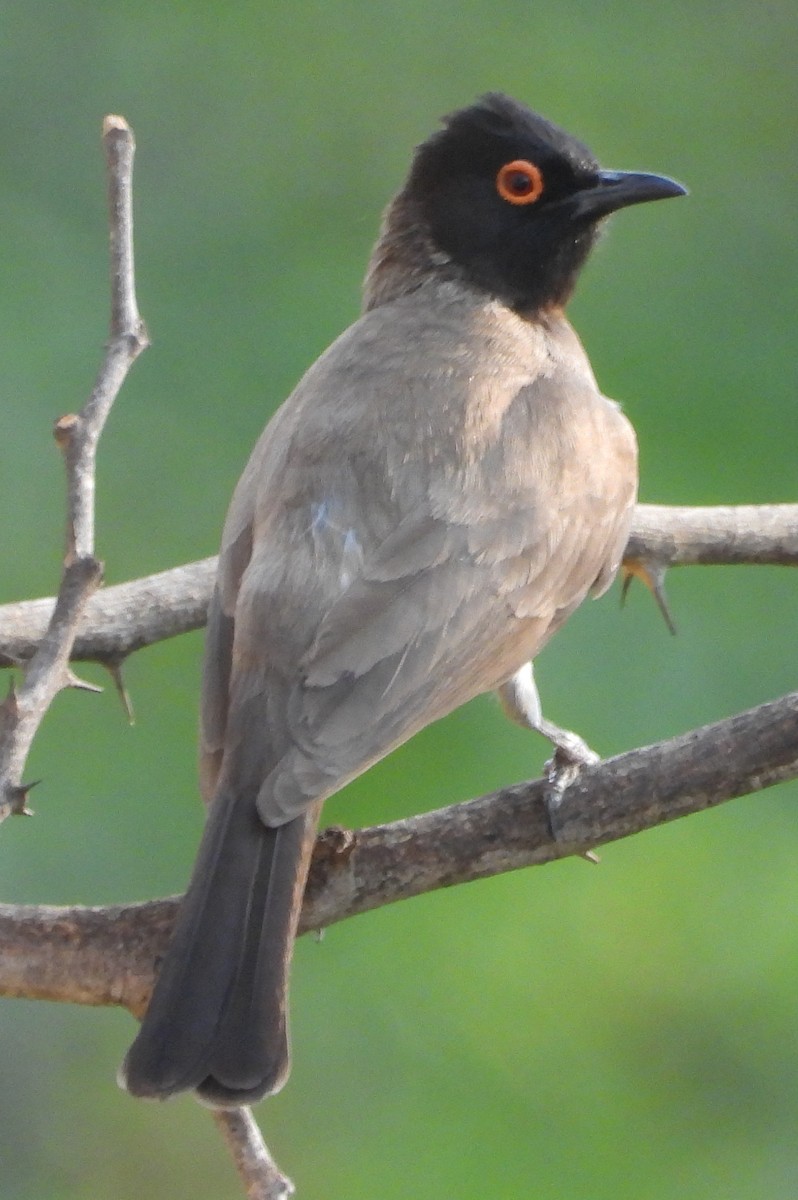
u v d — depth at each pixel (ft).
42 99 48.24
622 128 48.60
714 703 40.24
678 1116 37.19
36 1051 42.80
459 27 49.70
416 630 27.45
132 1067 24.25
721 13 49.73
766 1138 37.14
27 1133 42.39
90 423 25.99
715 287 45.78
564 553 29.76
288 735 26.18
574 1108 37.24
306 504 28.48
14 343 44.65
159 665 41.91
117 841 40.63
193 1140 42.45
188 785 41.14
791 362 44.62
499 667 28.68
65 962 25.48
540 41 49.42
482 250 33.81
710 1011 37.63
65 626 24.89
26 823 40.40
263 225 47.50
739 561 34.81
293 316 45.52
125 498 43.27
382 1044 38.34
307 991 38.83
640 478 41.81
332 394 30.04
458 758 38.45
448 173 34.17
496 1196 36.68
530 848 26.05
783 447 42.86
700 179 47.85
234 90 48.91
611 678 40.01
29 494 43.50
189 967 24.61
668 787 25.93
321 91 49.11
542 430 30.12
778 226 47.24
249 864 25.16
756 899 38.37
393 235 34.68
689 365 44.14
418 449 29.04
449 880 26.12
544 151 33.68
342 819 37.73
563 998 37.88
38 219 46.93
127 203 27.09
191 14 49.21
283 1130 38.11
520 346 31.86
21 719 24.43
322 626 27.09
